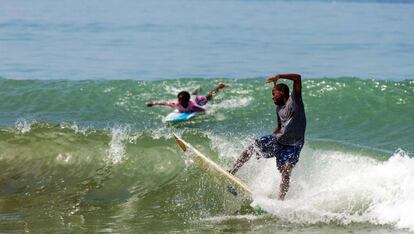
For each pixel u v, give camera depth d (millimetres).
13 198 34625
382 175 32781
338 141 43594
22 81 61188
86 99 56375
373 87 55094
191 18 167500
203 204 33156
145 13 181375
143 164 37656
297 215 30656
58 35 113062
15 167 38625
